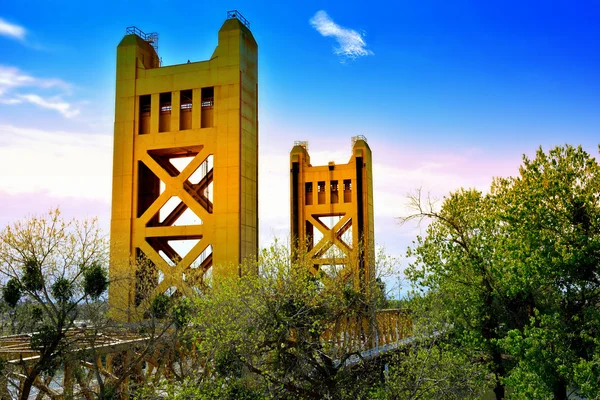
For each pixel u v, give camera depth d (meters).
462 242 30.91
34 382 25.27
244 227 55.44
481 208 30.66
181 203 59.47
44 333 24.94
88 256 28.61
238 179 54.91
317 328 27.92
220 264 52.03
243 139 56.66
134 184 57.97
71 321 25.73
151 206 56.88
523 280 24.73
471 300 30.91
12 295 26.06
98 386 28.89
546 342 23.86
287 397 27.12
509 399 27.66
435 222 31.09
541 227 23.30
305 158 92.12
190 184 58.59
